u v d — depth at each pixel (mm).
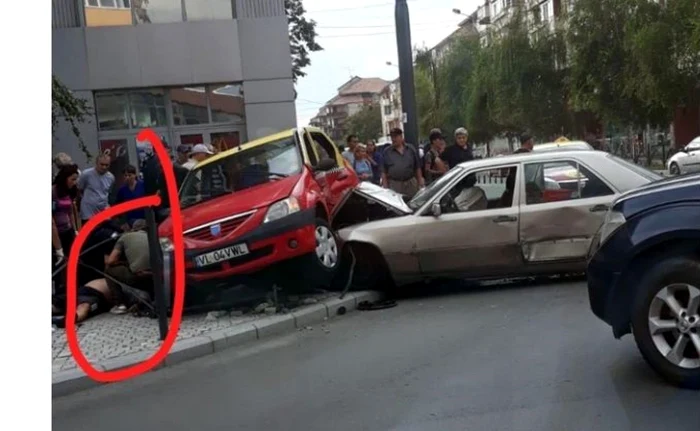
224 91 20438
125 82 19672
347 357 6641
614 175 8688
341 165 10398
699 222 4867
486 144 56719
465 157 13039
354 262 9008
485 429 4648
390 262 8898
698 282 4895
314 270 8281
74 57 19375
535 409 4898
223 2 20203
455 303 8523
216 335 7492
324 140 10359
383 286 9188
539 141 42562
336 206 9492
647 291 5074
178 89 20234
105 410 5871
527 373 5641
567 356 5965
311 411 5301
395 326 7660
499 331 6980
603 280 5301
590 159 8789
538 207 8703
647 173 8812
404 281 9023
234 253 7988
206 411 5566
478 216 8773
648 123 33375
